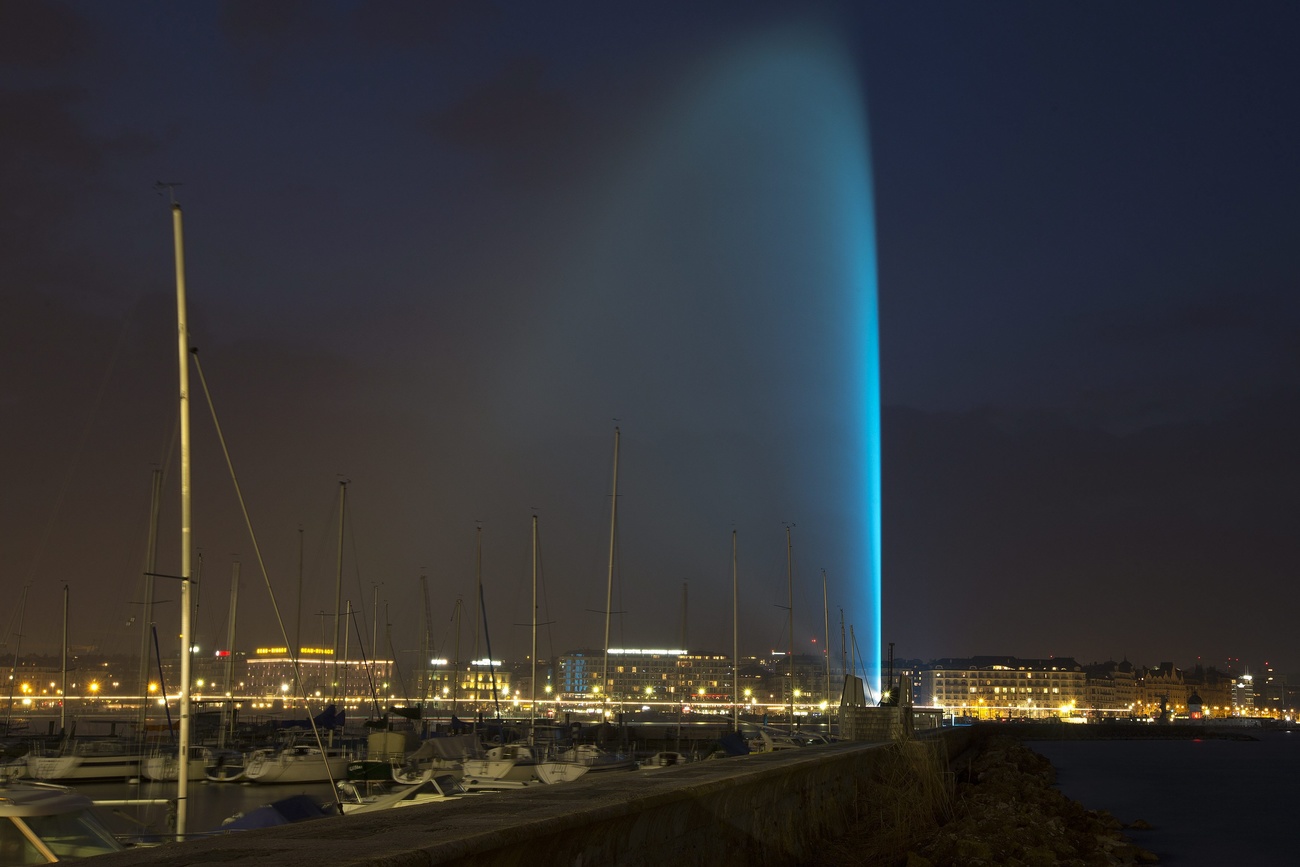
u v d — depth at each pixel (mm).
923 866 24016
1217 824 59469
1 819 17031
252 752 70188
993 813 34250
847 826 28734
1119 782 96000
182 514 36156
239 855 9578
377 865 9219
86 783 62000
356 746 79812
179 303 37938
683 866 16125
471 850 10477
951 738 72188
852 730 49562
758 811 20266
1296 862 43219
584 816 12719
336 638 101562
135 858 9492
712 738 86250
